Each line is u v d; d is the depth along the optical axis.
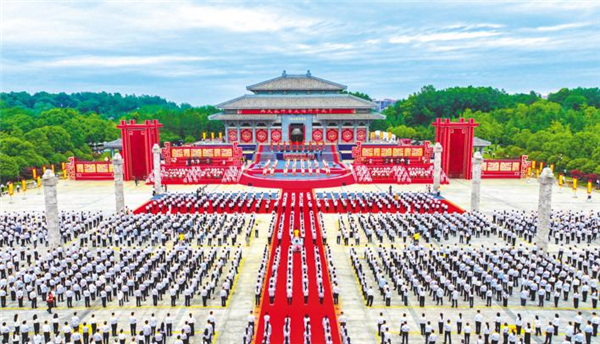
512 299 40.00
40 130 117.38
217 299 40.06
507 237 54.75
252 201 73.88
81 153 126.88
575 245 53.59
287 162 102.94
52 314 37.06
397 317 36.75
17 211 70.56
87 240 54.78
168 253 50.00
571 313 37.28
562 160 103.31
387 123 195.25
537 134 125.06
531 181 97.94
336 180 89.94
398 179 93.94
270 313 37.31
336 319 36.38
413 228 58.69
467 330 31.86
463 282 40.44
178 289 40.03
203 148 101.94
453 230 56.69
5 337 31.86
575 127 151.00
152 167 99.19
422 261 45.78
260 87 135.88
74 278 40.56
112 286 41.47
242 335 34.00
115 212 68.94
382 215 62.62
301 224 60.12
